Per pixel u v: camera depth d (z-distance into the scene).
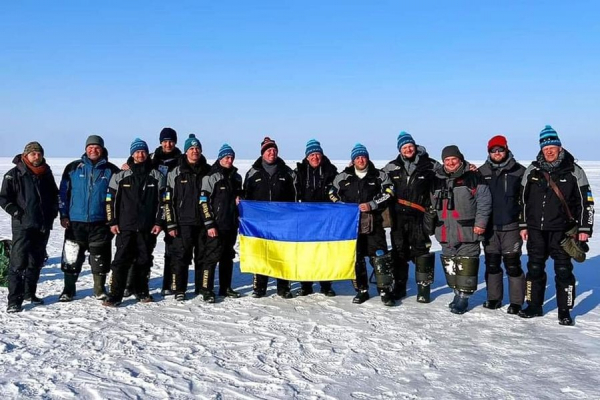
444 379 3.86
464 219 5.61
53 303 6.04
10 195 5.69
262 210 6.41
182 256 6.22
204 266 6.20
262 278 6.47
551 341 4.71
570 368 4.05
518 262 5.67
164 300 6.25
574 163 5.29
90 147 6.11
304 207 6.32
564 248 5.16
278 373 3.96
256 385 3.72
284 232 6.32
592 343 4.64
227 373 3.94
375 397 3.55
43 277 7.63
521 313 5.48
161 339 4.75
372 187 6.20
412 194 6.08
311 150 6.55
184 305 6.00
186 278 6.33
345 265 6.16
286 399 3.49
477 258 5.66
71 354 4.33
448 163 5.71
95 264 6.20
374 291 6.78
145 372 3.95
